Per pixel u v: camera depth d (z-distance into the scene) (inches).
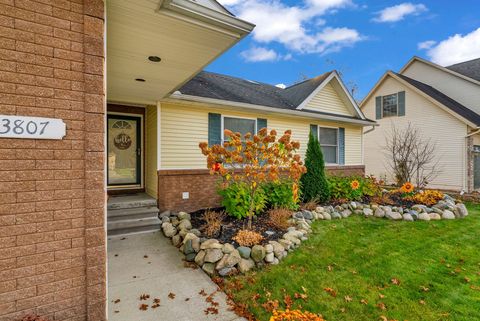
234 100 273.9
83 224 79.2
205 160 260.2
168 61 141.2
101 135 82.0
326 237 192.7
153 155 246.5
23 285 71.4
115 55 133.5
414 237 197.9
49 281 74.5
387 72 556.4
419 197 293.6
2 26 69.8
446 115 473.7
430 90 539.8
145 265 146.6
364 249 172.6
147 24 104.4
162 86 187.0
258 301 112.8
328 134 381.4
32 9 73.2
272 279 131.5
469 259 159.8
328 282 129.5
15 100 71.0
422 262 154.5
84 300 79.1
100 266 81.0
